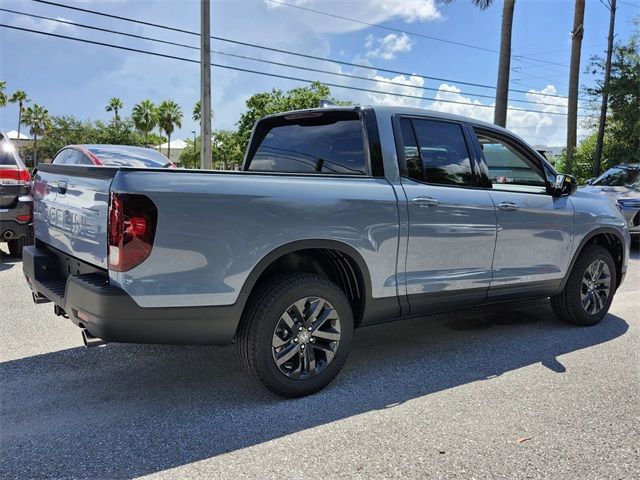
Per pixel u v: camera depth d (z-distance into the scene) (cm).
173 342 315
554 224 485
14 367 406
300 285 344
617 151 2089
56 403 345
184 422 321
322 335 360
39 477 262
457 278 420
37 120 6247
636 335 504
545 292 495
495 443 300
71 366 409
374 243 371
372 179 385
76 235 347
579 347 467
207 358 428
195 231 306
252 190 325
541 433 312
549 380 390
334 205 353
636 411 341
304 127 446
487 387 377
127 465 274
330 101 459
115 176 298
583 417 332
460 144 439
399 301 392
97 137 5488
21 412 332
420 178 408
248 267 323
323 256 380
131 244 292
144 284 296
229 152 5047
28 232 798
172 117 6231
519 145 487
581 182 2042
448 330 516
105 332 298
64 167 362
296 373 352
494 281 445
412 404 348
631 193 1047
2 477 261
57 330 494
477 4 1855
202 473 268
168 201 299
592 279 529
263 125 486
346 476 267
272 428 314
